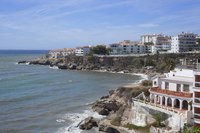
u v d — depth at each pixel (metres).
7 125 74.75
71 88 132.38
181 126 53.47
